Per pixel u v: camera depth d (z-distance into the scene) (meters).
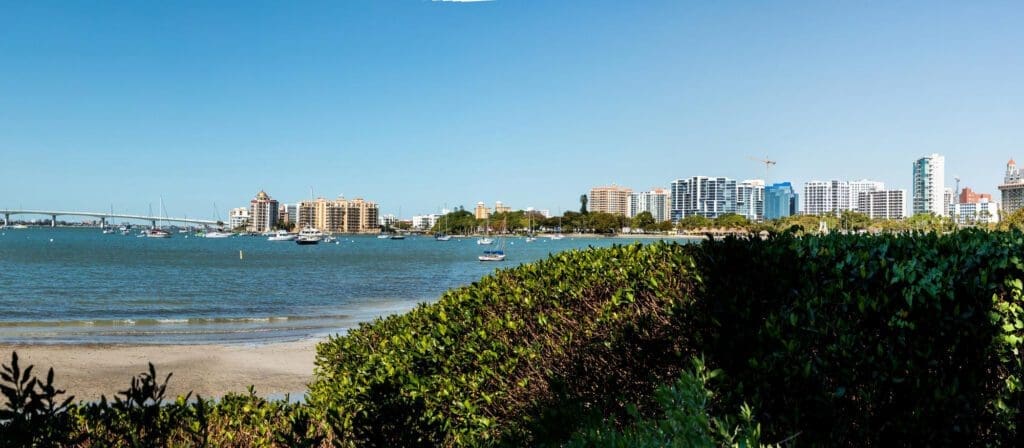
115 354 18.62
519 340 5.98
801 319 4.13
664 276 5.66
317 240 199.50
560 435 3.77
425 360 6.04
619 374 5.24
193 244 183.62
